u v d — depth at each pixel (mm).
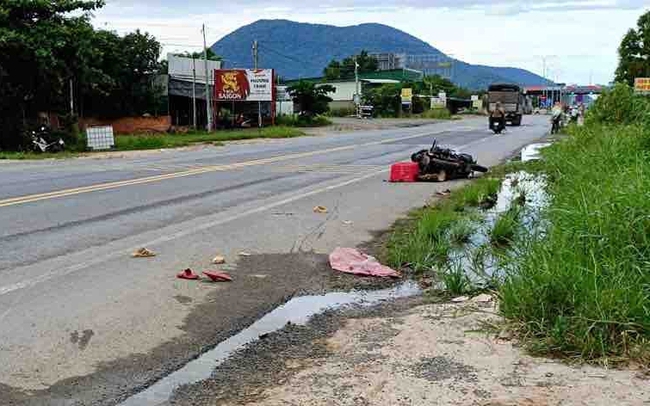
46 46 26891
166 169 17781
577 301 4930
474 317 5410
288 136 39406
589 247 6047
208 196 12281
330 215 10398
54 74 27516
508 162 19578
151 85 43125
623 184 7824
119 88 40781
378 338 5035
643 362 4371
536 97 122000
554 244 6164
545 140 31547
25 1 26969
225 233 8875
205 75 44750
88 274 6703
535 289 5094
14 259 7230
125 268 6977
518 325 5000
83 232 8734
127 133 40906
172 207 10930
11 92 27141
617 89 25750
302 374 4383
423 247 7906
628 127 16875
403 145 28859
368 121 64625
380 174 16578
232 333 5242
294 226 9445
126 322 5367
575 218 6711
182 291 6246
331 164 19438
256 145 30672
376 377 4273
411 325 5305
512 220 8961
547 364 4418
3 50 26375
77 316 5457
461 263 7367
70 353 4719
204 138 35344
